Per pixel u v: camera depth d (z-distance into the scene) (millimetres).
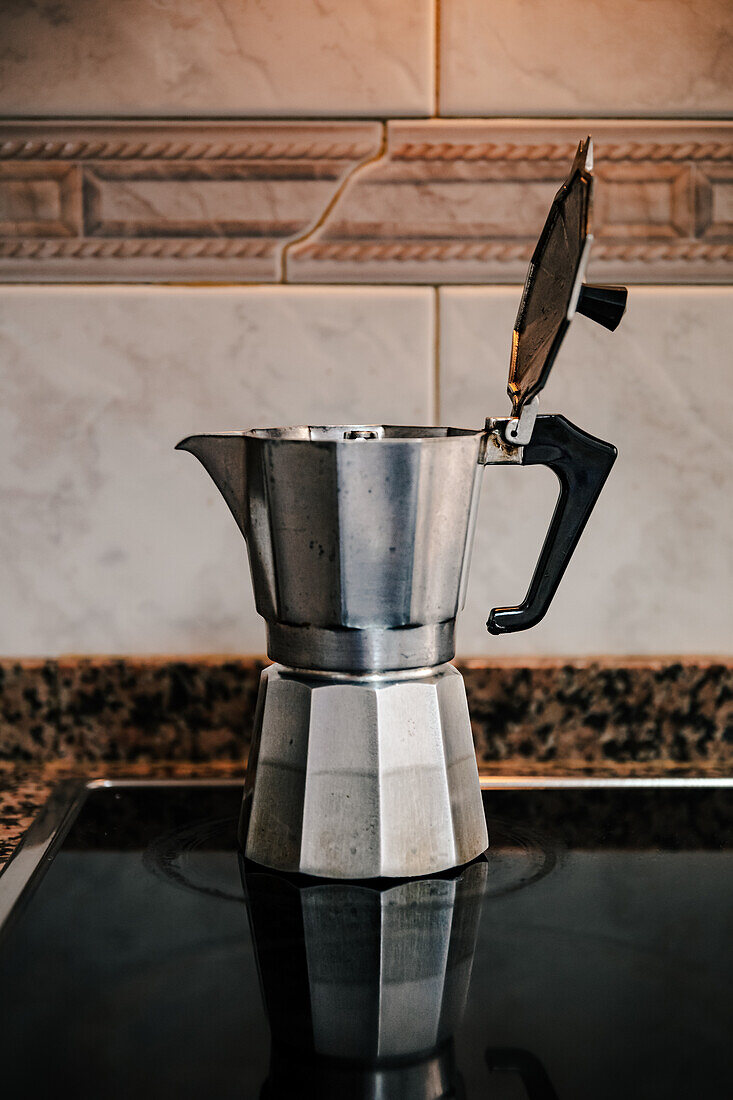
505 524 751
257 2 716
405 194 731
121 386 743
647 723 756
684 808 680
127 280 737
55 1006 447
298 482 508
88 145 725
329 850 537
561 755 758
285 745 551
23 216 731
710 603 763
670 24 722
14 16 715
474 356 743
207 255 735
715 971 477
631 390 748
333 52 721
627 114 729
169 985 465
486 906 540
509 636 761
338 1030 427
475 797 579
